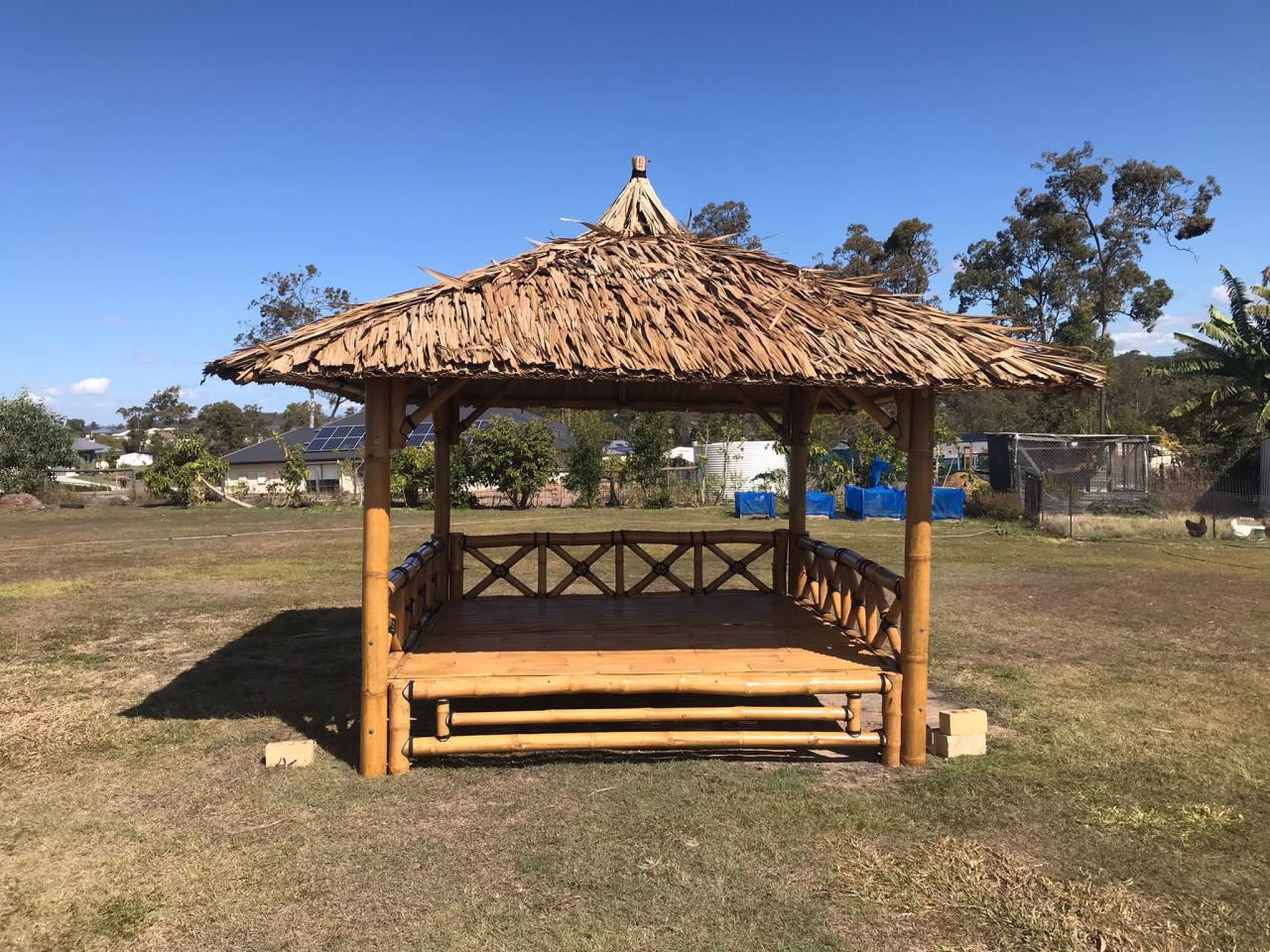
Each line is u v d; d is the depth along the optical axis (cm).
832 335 457
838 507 2447
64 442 2888
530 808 416
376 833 388
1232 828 394
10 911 323
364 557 449
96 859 365
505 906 327
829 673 484
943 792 436
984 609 940
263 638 790
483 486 2552
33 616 897
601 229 548
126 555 1423
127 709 575
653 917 319
